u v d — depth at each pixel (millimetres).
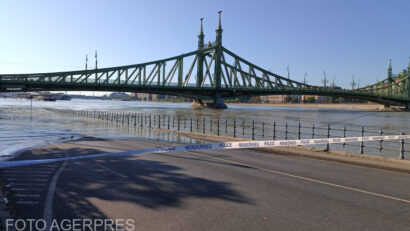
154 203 5926
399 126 47031
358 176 8438
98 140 16812
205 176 8180
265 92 114688
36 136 18859
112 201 6031
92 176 8094
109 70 87562
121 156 11383
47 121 34375
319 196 6480
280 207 5762
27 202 5926
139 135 20172
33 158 10859
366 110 131375
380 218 5270
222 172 8711
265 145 12820
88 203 5898
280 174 8547
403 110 130500
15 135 19359
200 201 6070
